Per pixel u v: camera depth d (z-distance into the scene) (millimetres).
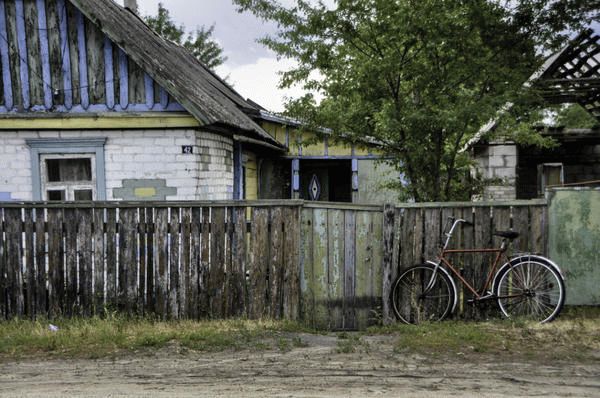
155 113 8547
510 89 7398
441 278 6422
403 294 6539
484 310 6426
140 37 10352
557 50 7773
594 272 6406
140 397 3971
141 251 6441
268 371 4578
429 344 5266
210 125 8383
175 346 5359
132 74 8562
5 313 6469
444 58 7625
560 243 6438
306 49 7938
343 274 6641
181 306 6441
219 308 6445
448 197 8500
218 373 4539
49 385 4270
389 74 7473
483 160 13898
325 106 8180
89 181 8750
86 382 4336
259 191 15148
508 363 4707
